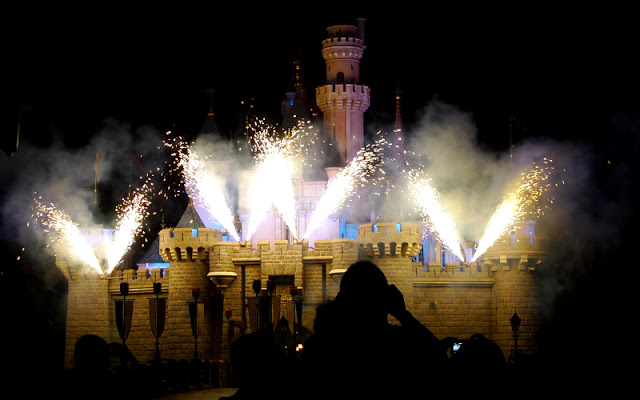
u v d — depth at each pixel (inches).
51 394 530.3
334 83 3454.7
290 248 2573.8
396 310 449.4
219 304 2684.5
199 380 2132.1
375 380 440.1
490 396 500.4
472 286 2588.6
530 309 2534.5
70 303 2834.6
